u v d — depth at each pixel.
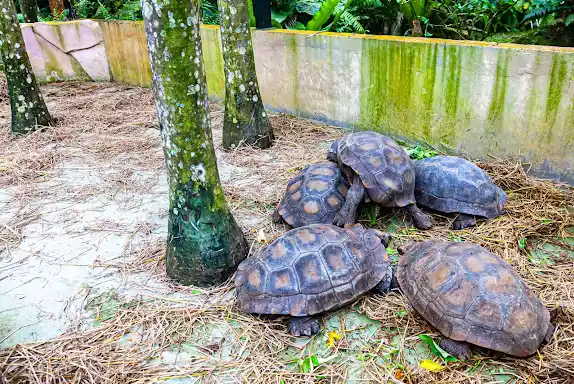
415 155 4.48
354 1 6.62
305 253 2.60
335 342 2.50
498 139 4.18
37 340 2.55
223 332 2.59
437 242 2.78
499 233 3.27
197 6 2.63
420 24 6.33
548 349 2.33
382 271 2.75
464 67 4.16
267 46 5.73
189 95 2.67
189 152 2.78
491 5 6.01
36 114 5.54
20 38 5.28
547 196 3.71
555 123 3.81
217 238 2.93
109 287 2.96
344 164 3.37
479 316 2.25
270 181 4.20
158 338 2.56
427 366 2.32
